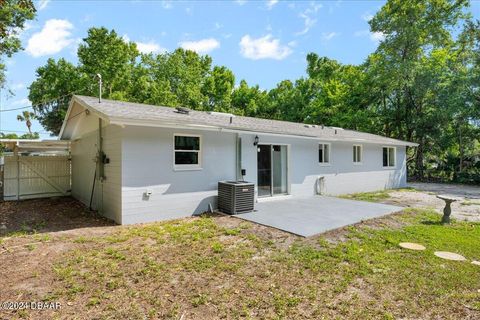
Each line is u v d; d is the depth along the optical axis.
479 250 4.87
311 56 30.98
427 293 3.37
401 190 14.61
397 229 6.23
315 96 28.55
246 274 3.88
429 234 5.80
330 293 3.36
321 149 12.08
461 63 19.45
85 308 3.02
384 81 21.69
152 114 7.33
